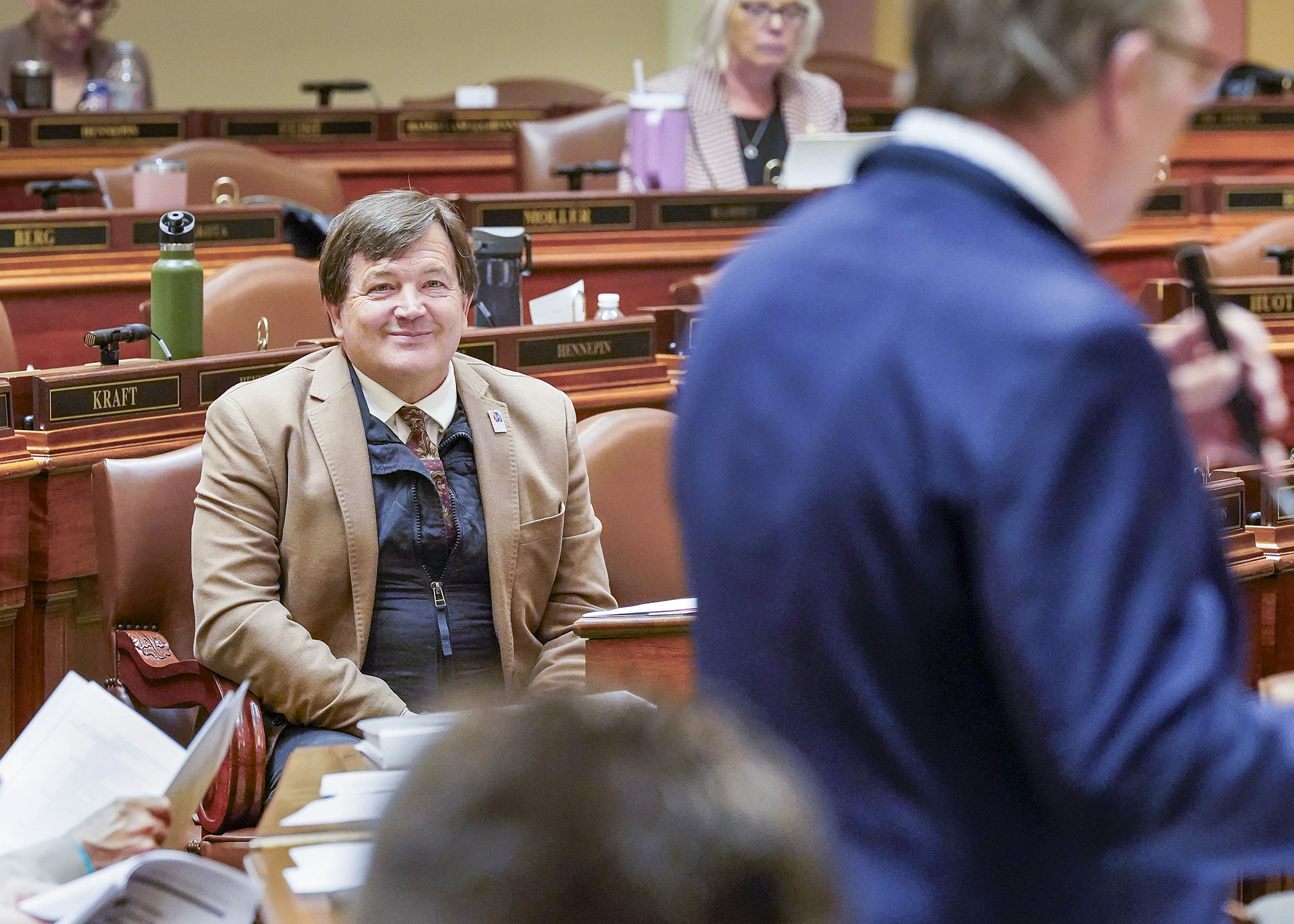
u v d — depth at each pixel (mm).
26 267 16312
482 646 9641
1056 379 3660
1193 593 3734
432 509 9531
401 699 9414
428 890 2092
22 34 26438
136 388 11164
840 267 3957
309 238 17672
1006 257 3865
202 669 9141
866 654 3875
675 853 2105
